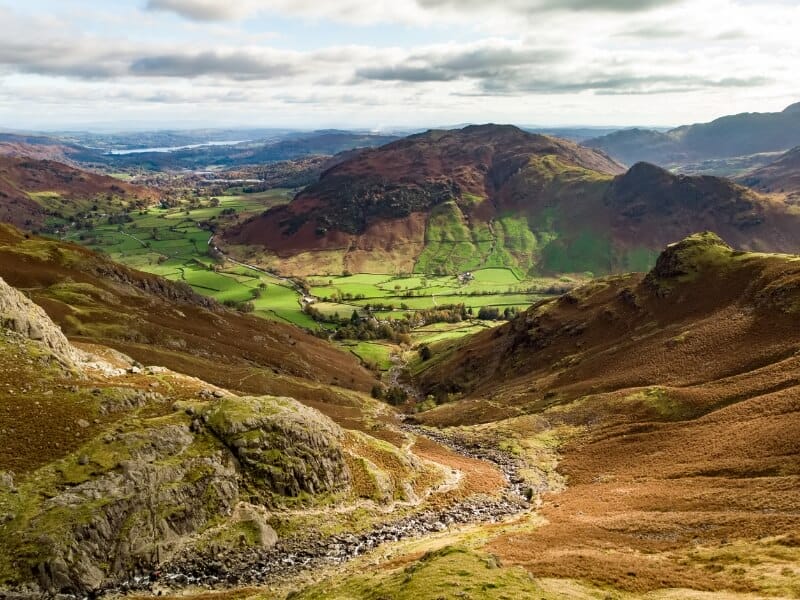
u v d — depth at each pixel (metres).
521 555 57.38
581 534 67.06
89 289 183.38
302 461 80.38
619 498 83.81
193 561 61.97
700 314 170.12
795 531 56.03
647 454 105.44
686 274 189.25
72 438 68.06
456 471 107.69
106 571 57.22
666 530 64.88
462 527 80.88
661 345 161.12
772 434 87.56
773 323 141.50
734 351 139.25
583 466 111.56
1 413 68.00
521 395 175.75
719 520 64.31
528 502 96.19
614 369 161.25
